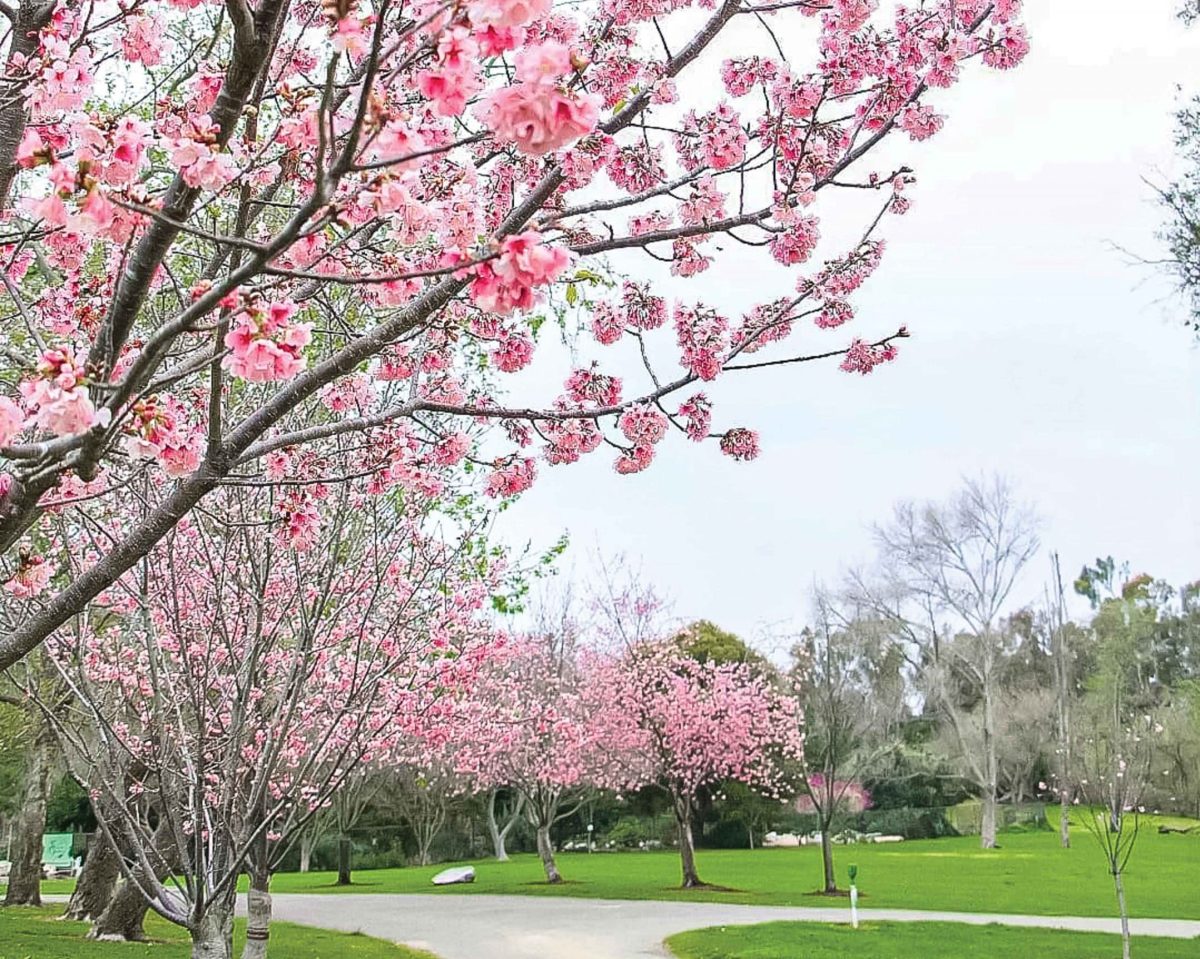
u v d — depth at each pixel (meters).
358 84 3.22
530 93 2.04
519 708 21.59
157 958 11.27
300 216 2.25
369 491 4.74
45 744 17.06
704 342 3.76
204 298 2.37
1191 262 11.66
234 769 4.82
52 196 2.38
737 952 12.93
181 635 4.75
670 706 23.64
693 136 3.64
